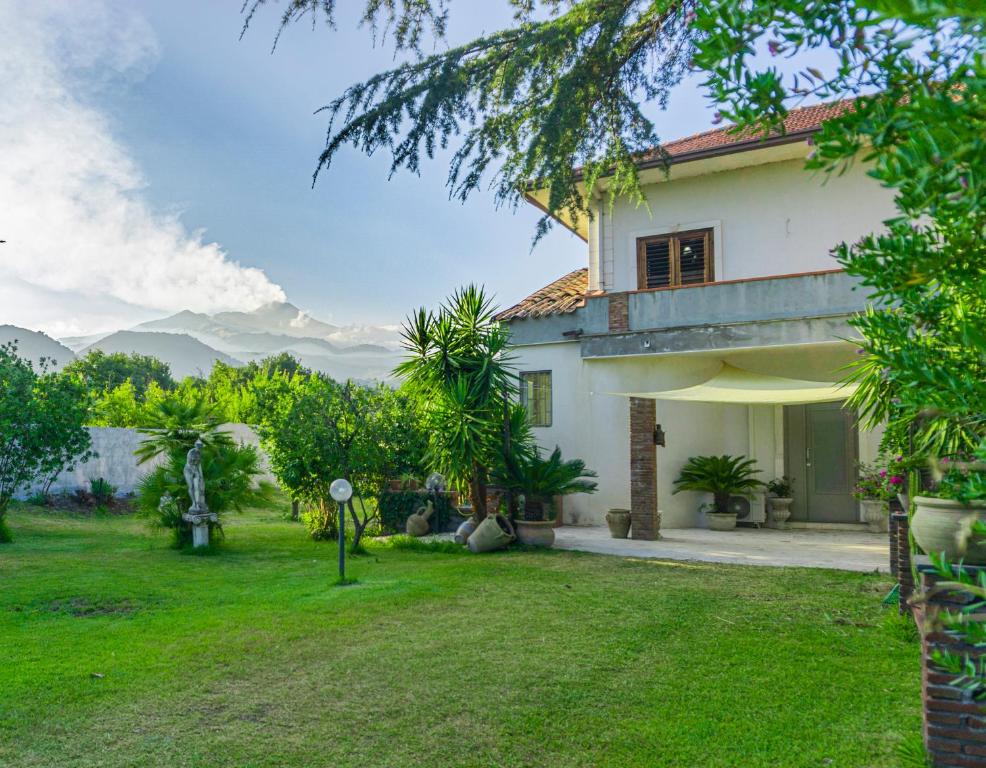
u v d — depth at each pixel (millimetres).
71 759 4984
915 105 1218
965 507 5180
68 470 17875
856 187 16641
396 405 16625
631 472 16047
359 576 11664
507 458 15242
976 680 2559
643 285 18609
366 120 4934
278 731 5461
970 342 1944
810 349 15867
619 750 5098
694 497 18781
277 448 16375
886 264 1795
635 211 18812
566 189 4918
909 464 6383
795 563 12414
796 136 15086
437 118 4949
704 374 16969
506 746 5184
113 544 15859
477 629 8188
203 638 7863
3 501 16000
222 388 37094
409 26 4965
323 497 16750
